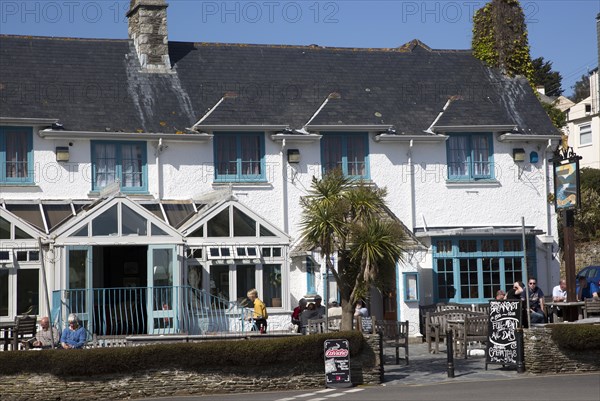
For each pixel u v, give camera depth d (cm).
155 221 2523
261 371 1966
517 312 2134
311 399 1764
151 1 3056
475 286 2973
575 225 4381
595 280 3238
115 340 2303
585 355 2120
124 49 3078
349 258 2119
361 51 3316
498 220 3091
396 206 3008
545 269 3094
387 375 2133
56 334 2189
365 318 2222
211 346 1936
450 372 2070
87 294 2395
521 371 2097
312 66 3198
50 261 2459
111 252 2764
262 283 2675
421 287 2945
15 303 2439
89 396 1889
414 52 3356
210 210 2647
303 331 2441
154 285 2514
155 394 1916
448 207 3055
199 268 2627
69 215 2609
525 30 3372
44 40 3030
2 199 2623
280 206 2911
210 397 1884
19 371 1878
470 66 3341
